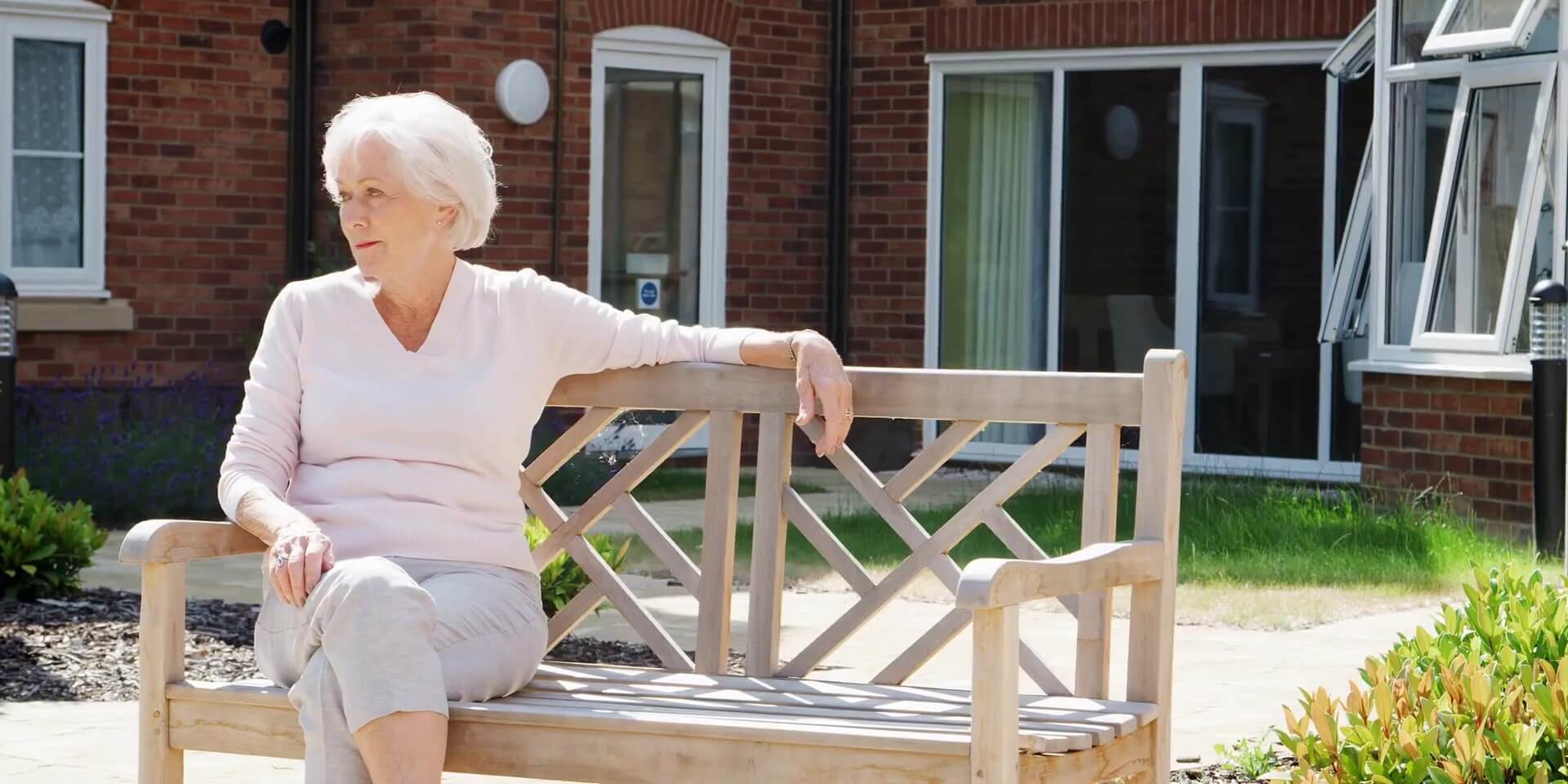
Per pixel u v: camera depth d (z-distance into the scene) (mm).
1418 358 10031
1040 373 3480
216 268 11438
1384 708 3389
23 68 10953
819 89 12914
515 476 3592
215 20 11375
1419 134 10281
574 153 11750
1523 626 3797
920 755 2852
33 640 6160
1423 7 10250
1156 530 3348
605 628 6801
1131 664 3348
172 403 10945
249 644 6219
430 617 3070
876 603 3576
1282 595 7383
